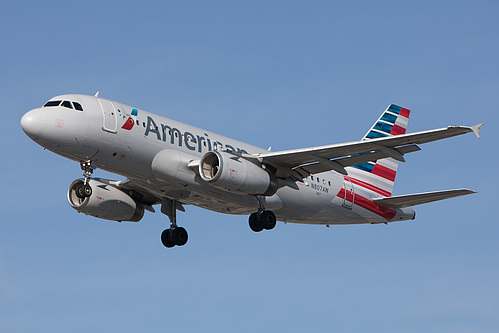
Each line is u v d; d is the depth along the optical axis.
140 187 104.00
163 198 103.81
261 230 100.88
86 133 86.31
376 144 89.06
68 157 89.00
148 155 90.38
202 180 92.94
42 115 85.31
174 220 104.12
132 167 90.94
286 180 98.38
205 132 97.94
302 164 96.88
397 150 90.12
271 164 96.06
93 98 89.69
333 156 93.94
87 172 90.12
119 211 104.62
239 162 92.00
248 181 92.06
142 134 89.81
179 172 91.31
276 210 103.31
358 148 90.81
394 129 124.25
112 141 87.94
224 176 89.94
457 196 105.00
